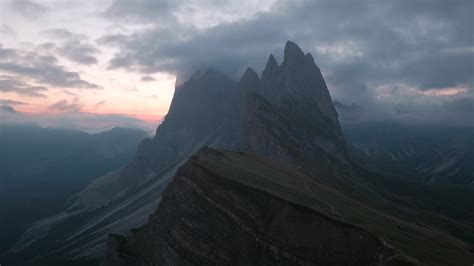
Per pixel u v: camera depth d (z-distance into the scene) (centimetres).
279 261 9388
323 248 9175
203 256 10594
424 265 7888
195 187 11938
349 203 13000
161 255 11944
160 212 13612
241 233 10250
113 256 15250
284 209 10050
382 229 9662
